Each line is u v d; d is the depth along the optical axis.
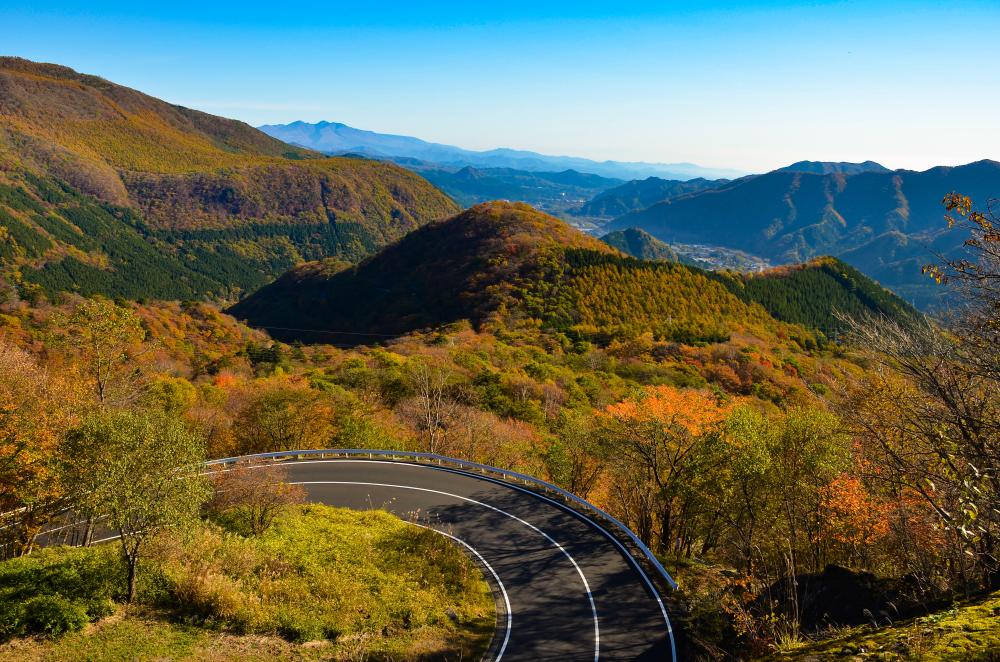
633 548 29.12
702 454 29.50
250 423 42.88
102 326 33.75
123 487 17.47
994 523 8.98
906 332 10.04
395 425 51.66
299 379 65.62
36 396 25.05
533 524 31.67
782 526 26.12
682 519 32.00
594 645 21.14
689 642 21.11
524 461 47.25
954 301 8.83
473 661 19.75
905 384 10.88
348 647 19.05
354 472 38.53
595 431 37.12
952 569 14.55
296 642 18.83
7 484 23.45
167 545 20.89
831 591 17.41
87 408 27.25
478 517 32.38
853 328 11.19
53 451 23.08
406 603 22.48
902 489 15.85
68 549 22.22
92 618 17.70
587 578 26.20
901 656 7.90
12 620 16.47
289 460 40.22
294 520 28.64
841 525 22.36
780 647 14.91
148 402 37.44
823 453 24.03
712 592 23.73
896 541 18.81
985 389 9.08
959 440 9.00
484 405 60.50
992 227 8.34
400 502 34.03
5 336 57.16
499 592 25.03
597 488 43.91
